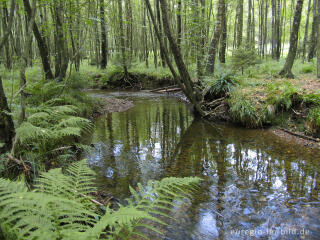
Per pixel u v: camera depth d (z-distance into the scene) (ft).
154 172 14.62
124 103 40.42
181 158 16.94
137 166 15.51
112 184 12.95
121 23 52.21
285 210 10.56
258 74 41.34
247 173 14.30
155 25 25.99
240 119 25.43
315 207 10.69
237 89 29.48
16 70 31.60
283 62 51.06
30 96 21.83
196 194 11.94
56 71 31.71
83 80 31.22
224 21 52.95
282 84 28.58
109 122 27.76
